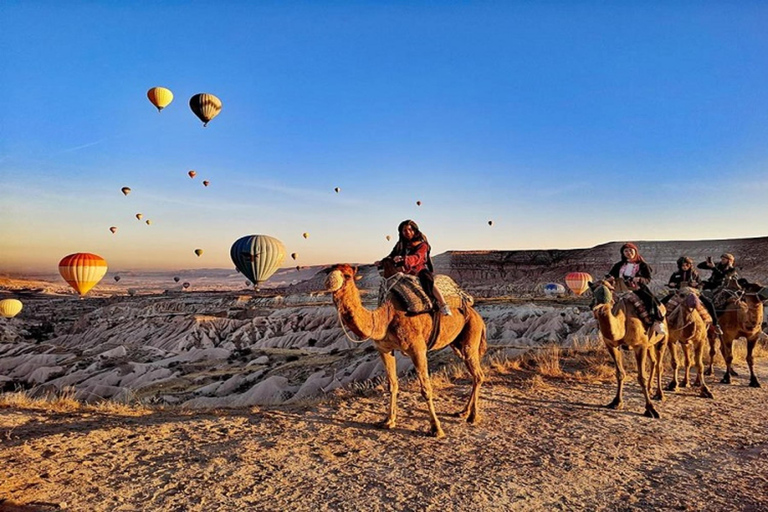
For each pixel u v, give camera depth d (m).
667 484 5.62
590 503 5.12
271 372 43.91
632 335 8.38
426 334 7.14
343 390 10.37
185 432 6.95
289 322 75.88
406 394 9.60
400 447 6.55
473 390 7.83
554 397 9.58
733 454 6.61
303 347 63.00
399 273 7.18
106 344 73.38
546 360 13.12
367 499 5.03
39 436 6.54
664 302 10.37
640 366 8.54
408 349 7.01
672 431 7.54
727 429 7.72
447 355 19.58
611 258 134.88
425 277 7.24
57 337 110.00
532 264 144.88
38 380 54.53
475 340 7.88
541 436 7.15
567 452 6.51
